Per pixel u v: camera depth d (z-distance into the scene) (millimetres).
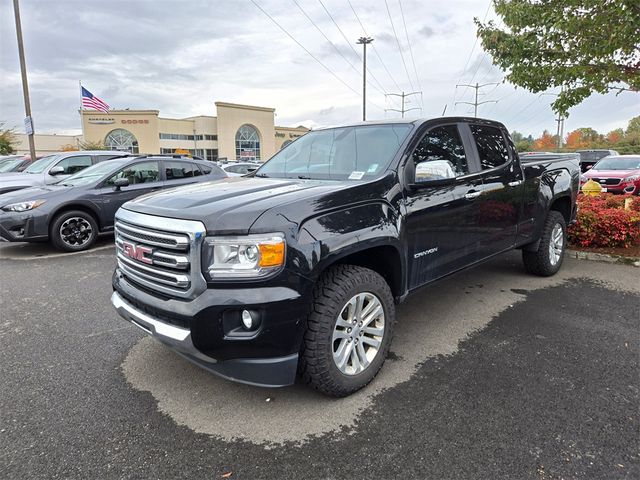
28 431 2621
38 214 7000
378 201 3049
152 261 2693
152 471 2295
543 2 6879
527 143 54844
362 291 2859
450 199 3645
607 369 3236
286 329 2484
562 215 5684
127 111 59469
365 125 3975
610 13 5961
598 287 5113
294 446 2469
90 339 3900
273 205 2568
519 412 2732
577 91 6906
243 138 70312
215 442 2514
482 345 3660
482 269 5938
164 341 2596
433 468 2277
